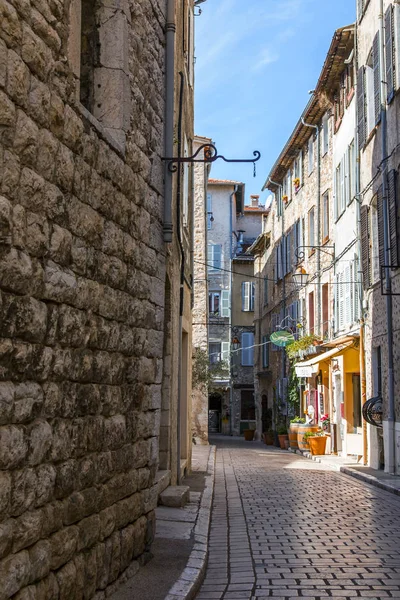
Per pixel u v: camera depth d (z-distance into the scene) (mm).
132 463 6676
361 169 22516
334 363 26203
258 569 7527
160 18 8391
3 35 3975
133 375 6730
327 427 26797
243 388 53031
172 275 11859
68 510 4953
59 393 4844
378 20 20219
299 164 34000
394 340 18484
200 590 6664
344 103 25609
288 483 16109
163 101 8492
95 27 6625
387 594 6500
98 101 6539
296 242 34000
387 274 18719
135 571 6586
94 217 5598
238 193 54594
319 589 6688
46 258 4602
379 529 9984
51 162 4668
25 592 4188
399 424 17922
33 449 4355
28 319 4312
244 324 53250
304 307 32250
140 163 7129
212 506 12148
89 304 5449
